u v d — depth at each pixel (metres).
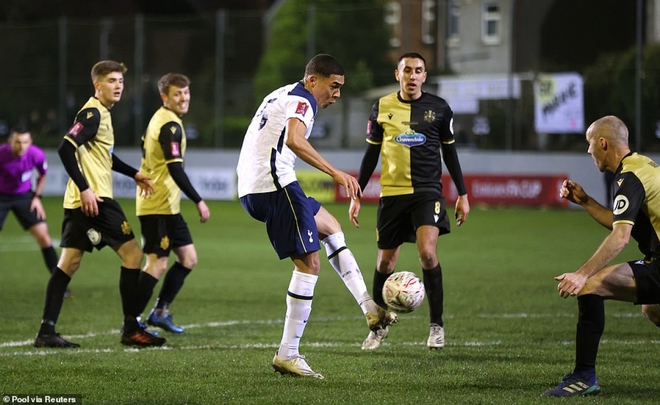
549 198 69.38
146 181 21.81
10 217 68.94
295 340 17.03
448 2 88.19
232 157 81.69
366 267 38.78
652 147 68.25
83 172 20.78
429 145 21.05
